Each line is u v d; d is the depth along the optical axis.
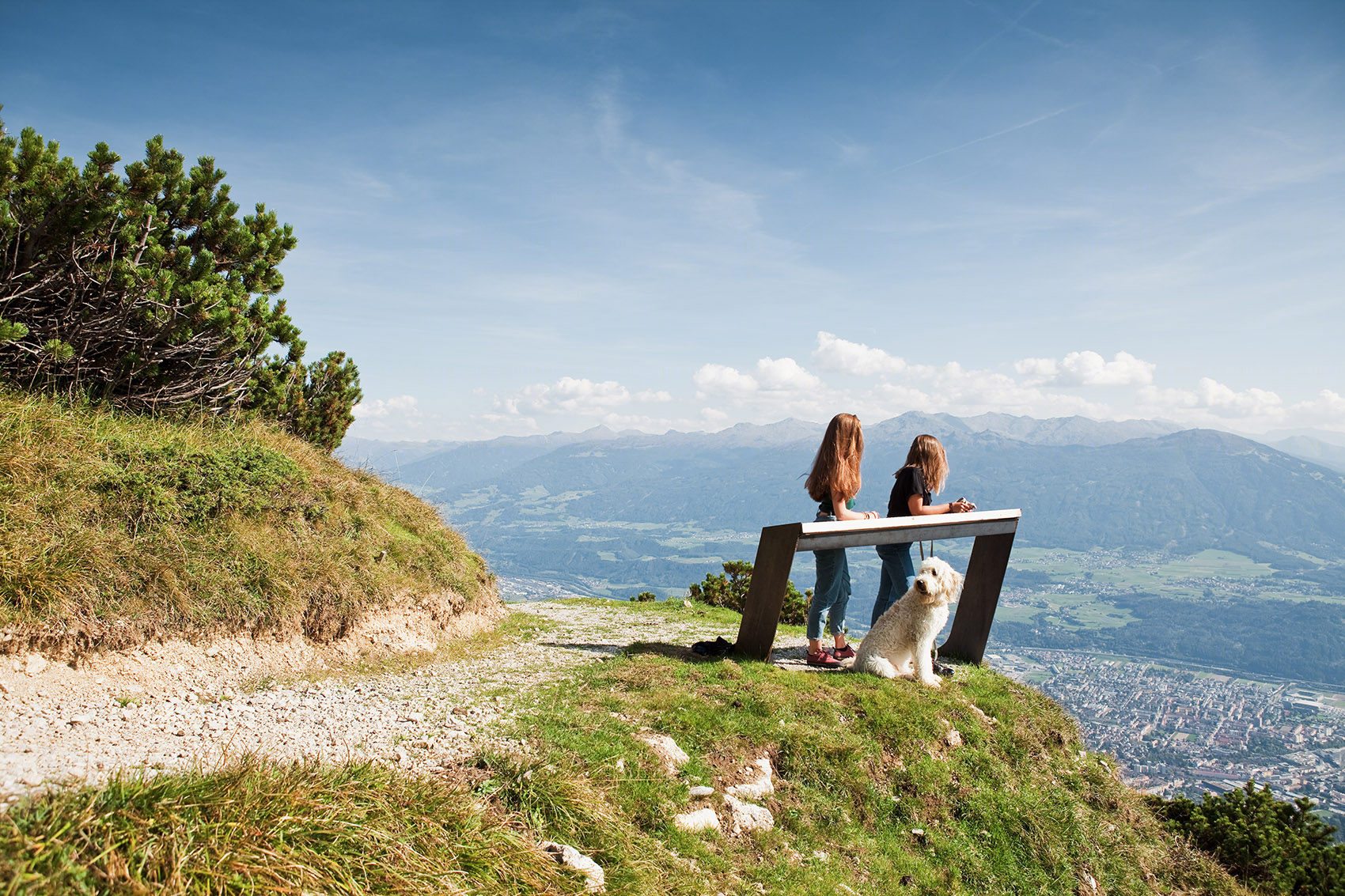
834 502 7.00
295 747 4.13
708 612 12.91
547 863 3.38
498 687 6.05
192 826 2.67
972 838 5.54
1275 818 7.89
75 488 5.82
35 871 2.24
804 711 5.94
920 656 6.86
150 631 5.47
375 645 7.10
